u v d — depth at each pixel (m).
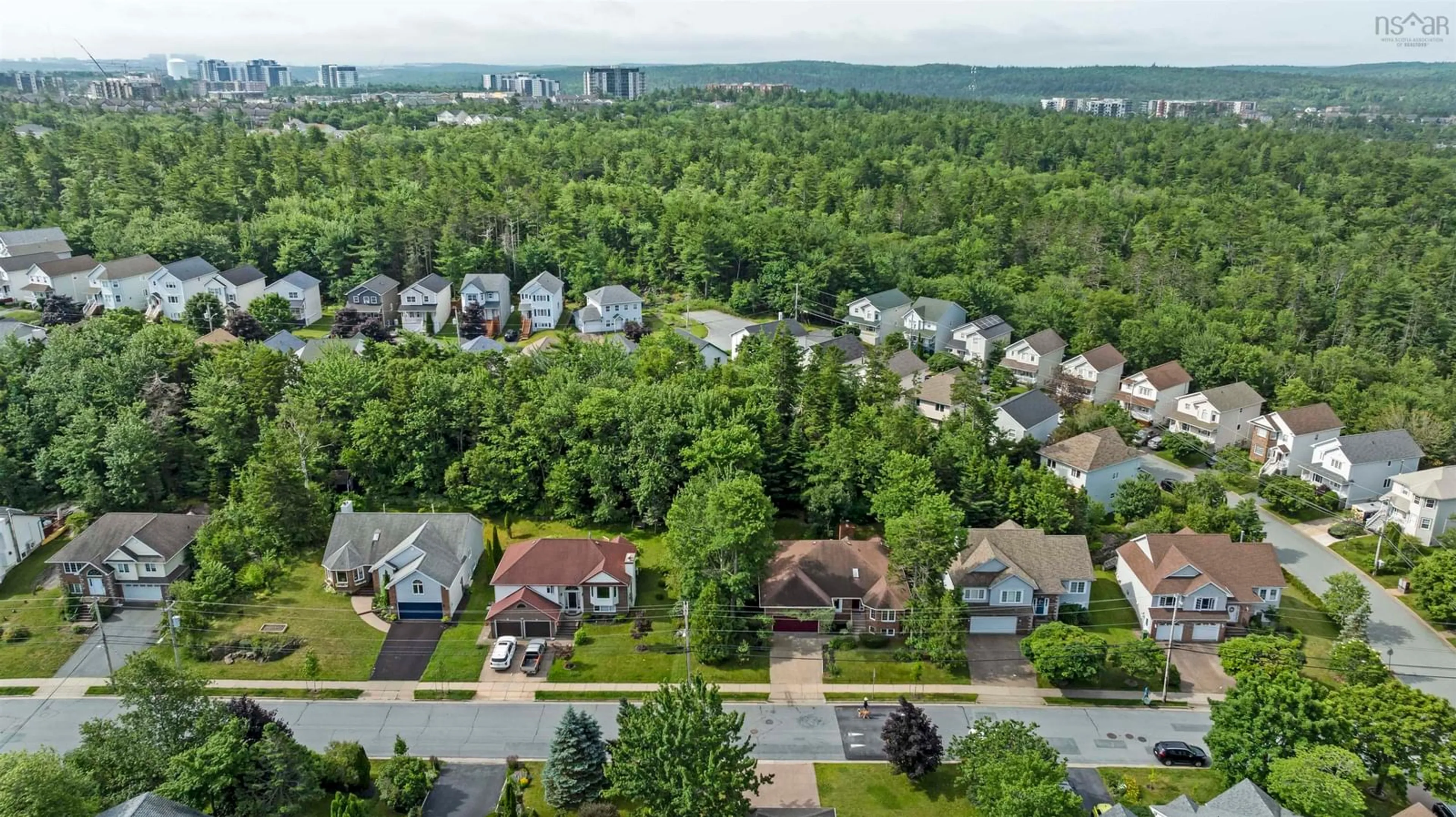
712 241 137.12
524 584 62.97
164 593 65.50
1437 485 78.25
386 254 131.00
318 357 92.75
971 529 67.25
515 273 136.50
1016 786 42.31
